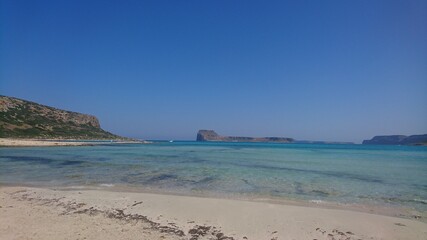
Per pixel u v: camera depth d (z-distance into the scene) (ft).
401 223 31.91
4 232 25.29
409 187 54.19
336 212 35.83
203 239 26.05
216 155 146.82
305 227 29.96
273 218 32.71
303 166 91.40
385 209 38.63
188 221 31.04
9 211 32.35
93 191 45.85
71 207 35.24
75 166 81.46
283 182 58.03
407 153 202.08
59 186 50.37
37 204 36.22
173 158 119.55
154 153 155.33
